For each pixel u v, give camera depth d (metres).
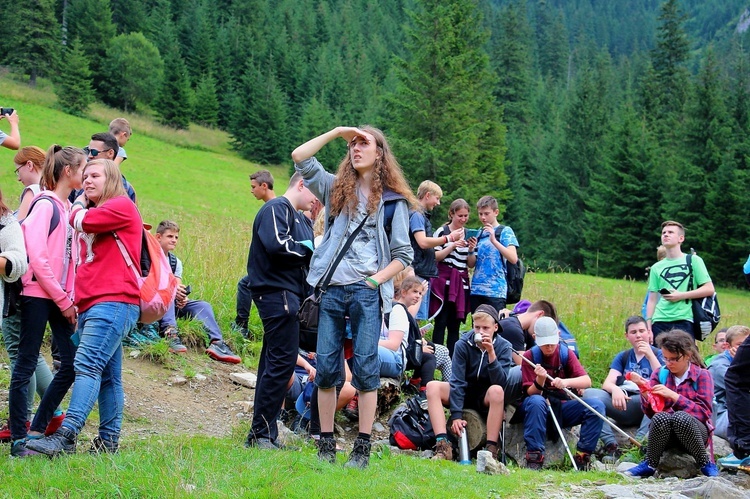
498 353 6.94
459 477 5.12
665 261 8.47
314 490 4.28
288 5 109.00
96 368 4.71
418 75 35.69
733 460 5.86
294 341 5.46
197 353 8.27
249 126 66.06
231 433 6.14
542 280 16.91
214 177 46.84
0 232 4.73
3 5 66.69
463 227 8.74
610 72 89.12
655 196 42.75
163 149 56.44
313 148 4.76
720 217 40.38
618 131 44.12
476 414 6.91
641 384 6.42
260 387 5.47
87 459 4.56
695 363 6.29
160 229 8.38
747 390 5.73
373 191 4.80
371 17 118.81
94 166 4.86
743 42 123.38
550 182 49.12
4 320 5.15
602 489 5.06
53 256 5.00
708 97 44.91
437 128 35.16
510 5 66.06
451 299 8.70
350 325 4.86
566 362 6.90
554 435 6.93
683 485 5.27
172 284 5.10
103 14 73.94
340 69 86.19
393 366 7.46
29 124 50.31
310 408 6.53
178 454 4.73
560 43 113.44
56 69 65.19
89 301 4.76
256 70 74.12
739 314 18.59
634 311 13.02
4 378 6.37
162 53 85.06
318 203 8.14
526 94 65.56
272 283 5.40
